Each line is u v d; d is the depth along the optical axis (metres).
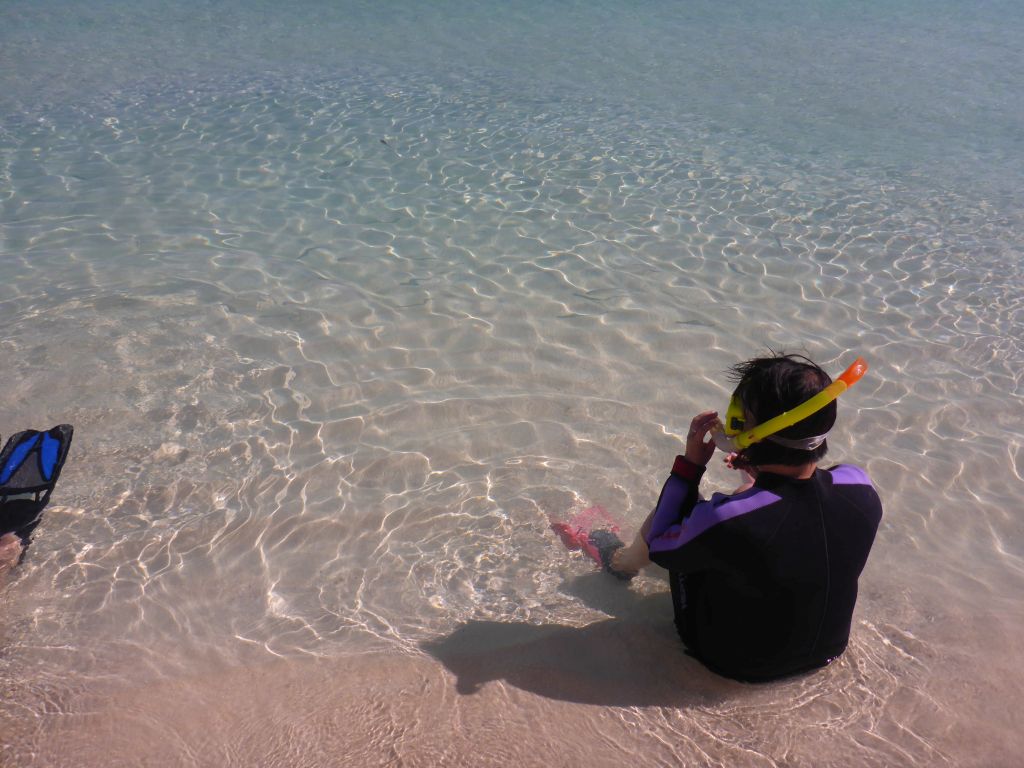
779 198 7.12
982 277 5.75
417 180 7.41
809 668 2.62
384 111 9.23
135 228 6.30
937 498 3.64
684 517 2.61
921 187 7.38
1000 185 7.41
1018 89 10.29
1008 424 4.19
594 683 2.63
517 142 8.38
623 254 6.07
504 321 5.13
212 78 10.25
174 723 2.48
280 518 3.48
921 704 2.54
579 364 4.70
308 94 9.73
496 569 3.20
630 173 7.64
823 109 9.58
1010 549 3.34
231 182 7.26
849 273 5.84
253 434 4.04
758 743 2.41
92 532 3.36
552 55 11.66
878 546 3.32
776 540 2.34
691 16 14.02
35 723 2.47
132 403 4.22
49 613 2.94
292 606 3.01
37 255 5.78
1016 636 2.83
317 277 5.64
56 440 3.68
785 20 13.85
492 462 3.87
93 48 11.45
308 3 14.41
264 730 2.45
